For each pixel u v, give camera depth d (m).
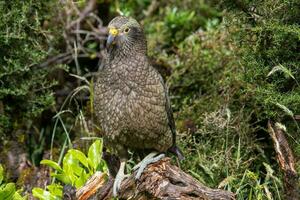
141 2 14.69
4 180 11.16
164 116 9.20
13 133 11.62
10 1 11.23
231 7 10.21
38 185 10.98
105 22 13.60
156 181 8.43
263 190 10.06
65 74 12.79
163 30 13.66
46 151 11.62
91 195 8.88
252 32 10.19
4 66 11.23
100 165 9.69
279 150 9.44
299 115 9.76
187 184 8.38
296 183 9.23
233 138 10.72
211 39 12.32
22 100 11.69
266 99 9.60
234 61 11.20
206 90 12.02
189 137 10.92
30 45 11.53
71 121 12.33
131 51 9.08
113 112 9.04
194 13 14.06
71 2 12.09
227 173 10.09
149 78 9.03
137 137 9.20
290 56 9.89
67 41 12.70
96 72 12.88
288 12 9.82
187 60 12.36
